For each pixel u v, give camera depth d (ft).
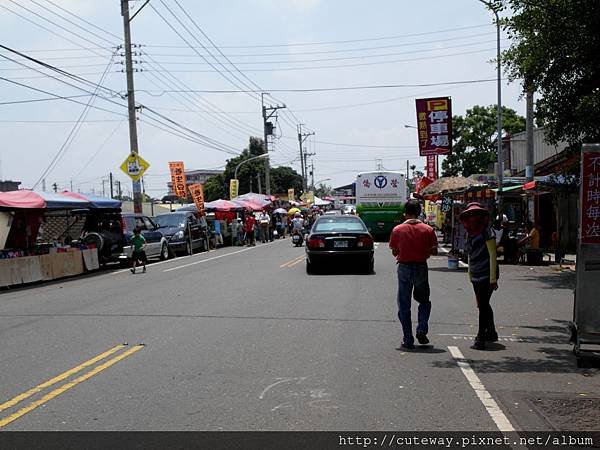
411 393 20.67
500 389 21.21
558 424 17.74
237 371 23.45
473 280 27.86
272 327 32.22
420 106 95.81
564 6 40.52
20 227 64.85
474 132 164.45
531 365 24.58
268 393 20.66
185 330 31.73
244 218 129.59
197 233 102.68
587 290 24.81
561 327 32.71
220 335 30.30
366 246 57.93
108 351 27.22
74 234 87.45
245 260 79.51
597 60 41.75
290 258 80.33
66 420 18.26
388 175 119.24
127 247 78.07
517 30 45.01
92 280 61.57
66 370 24.11
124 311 38.75
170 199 232.73
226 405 19.44
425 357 25.80
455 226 71.97
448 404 19.53
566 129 49.03
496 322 34.04
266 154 175.32
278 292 46.06
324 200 293.43
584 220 24.95
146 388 21.39
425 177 126.82
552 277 55.88
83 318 36.55
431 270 63.10
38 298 47.88
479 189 69.92
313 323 33.30
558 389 21.29
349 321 33.86
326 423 17.79
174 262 81.87
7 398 20.56
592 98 44.14
